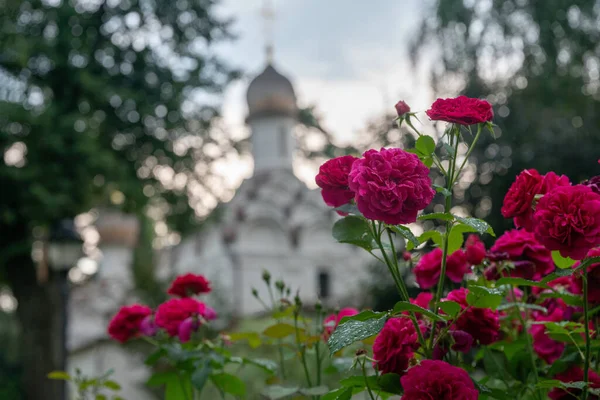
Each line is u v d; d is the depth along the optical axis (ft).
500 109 42.34
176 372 10.48
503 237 8.14
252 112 107.04
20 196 46.73
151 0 53.72
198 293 11.05
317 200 102.68
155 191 53.67
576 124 43.06
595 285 7.14
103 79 50.90
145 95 51.90
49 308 54.08
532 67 43.91
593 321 8.79
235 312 78.74
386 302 42.52
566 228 6.06
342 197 6.68
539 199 6.37
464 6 44.01
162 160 53.21
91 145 46.73
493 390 6.89
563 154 40.83
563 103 44.21
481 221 6.30
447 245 6.97
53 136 45.73
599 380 7.51
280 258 98.22
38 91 49.75
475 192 40.09
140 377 59.47
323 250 100.48
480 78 44.32
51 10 50.11
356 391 7.44
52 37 50.06
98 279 96.48
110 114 51.80
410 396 6.02
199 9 54.70
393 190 5.88
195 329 9.78
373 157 6.09
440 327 7.08
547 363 8.74
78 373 12.30
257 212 98.32
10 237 51.01
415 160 6.12
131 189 49.90
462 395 5.87
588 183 6.74
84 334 88.22
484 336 7.23
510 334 9.04
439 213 6.27
